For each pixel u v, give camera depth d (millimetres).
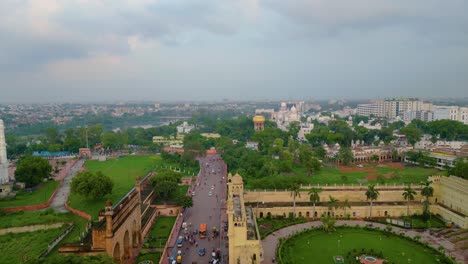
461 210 183500
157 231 173750
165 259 142375
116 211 130375
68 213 197375
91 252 121812
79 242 128625
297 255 146500
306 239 162875
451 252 148250
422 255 145875
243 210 141375
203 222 183750
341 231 172250
